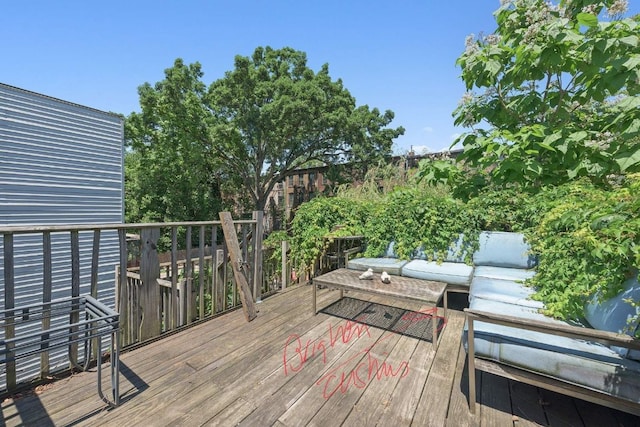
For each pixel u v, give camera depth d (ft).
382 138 48.73
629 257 5.41
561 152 11.09
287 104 40.40
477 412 5.41
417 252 13.37
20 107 17.63
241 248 11.44
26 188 17.85
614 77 9.34
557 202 9.86
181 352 7.65
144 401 5.67
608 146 10.97
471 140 12.85
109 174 21.84
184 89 42.98
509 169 11.76
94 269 6.96
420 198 14.17
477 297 7.80
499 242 11.31
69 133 19.76
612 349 4.89
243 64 41.52
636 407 4.30
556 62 10.32
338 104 46.57
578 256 6.95
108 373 6.64
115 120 22.27
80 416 5.25
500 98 12.59
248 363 7.11
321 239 14.58
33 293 17.25
